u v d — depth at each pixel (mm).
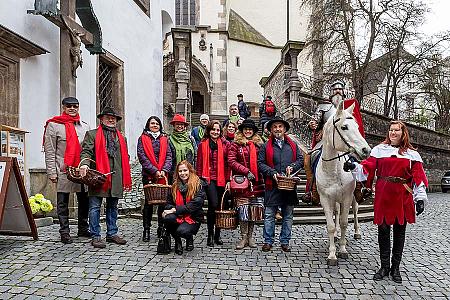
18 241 6777
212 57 31062
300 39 34719
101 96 13070
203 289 5059
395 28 21375
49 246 6539
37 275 5301
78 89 11133
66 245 6637
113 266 5734
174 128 7742
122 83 13891
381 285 5363
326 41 22344
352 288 5230
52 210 8516
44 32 9312
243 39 32469
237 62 32344
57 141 6941
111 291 4910
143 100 15984
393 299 4922
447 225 9977
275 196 6773
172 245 7043
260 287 5180
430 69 23594
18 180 6473
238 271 5746
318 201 6793
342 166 6207
